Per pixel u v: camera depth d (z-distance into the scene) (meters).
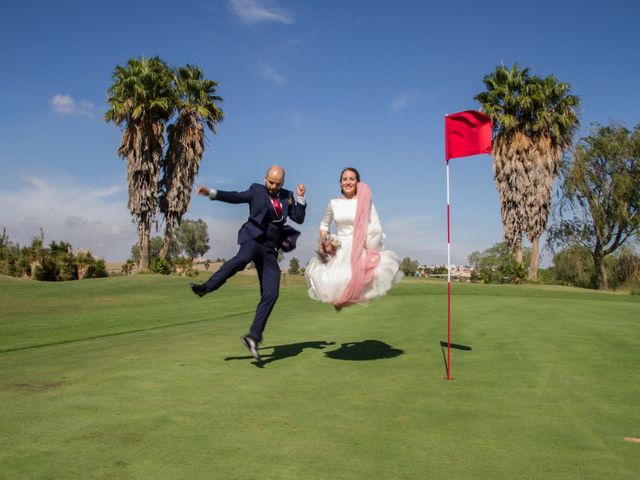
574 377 4.99
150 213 31.12
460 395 4.28
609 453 2.99
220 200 5.70
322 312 12.14
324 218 6.01
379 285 5.68
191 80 32.44
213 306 15.44
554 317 10.48
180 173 32.25
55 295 20.30
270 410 3.80
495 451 3.01
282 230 5.99
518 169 32.19
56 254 31.48
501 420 3.60
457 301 14.88
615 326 8.98
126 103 29.47
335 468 2.74
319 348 6.77
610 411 3.84
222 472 2.67
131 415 3.65
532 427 3.45
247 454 2.93
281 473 2.67
